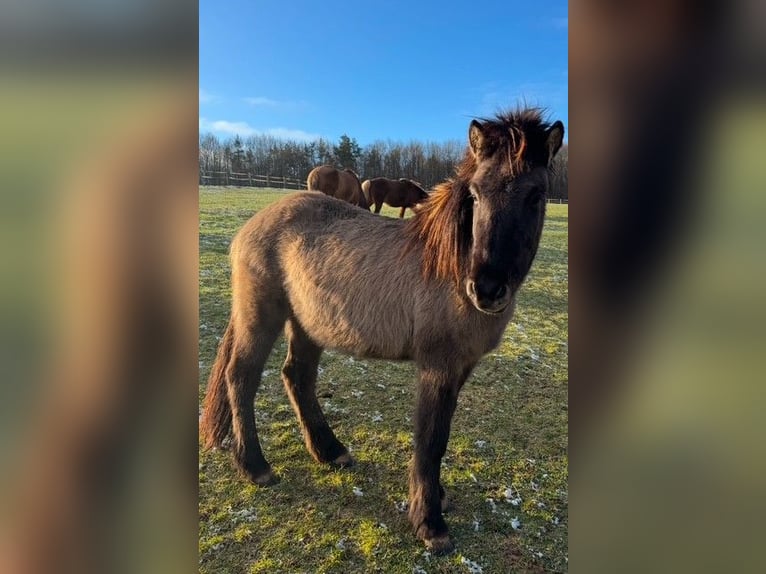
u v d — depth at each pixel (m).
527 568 2.33
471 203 2.32
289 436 3.43
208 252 8.00
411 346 2.68
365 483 2.95
